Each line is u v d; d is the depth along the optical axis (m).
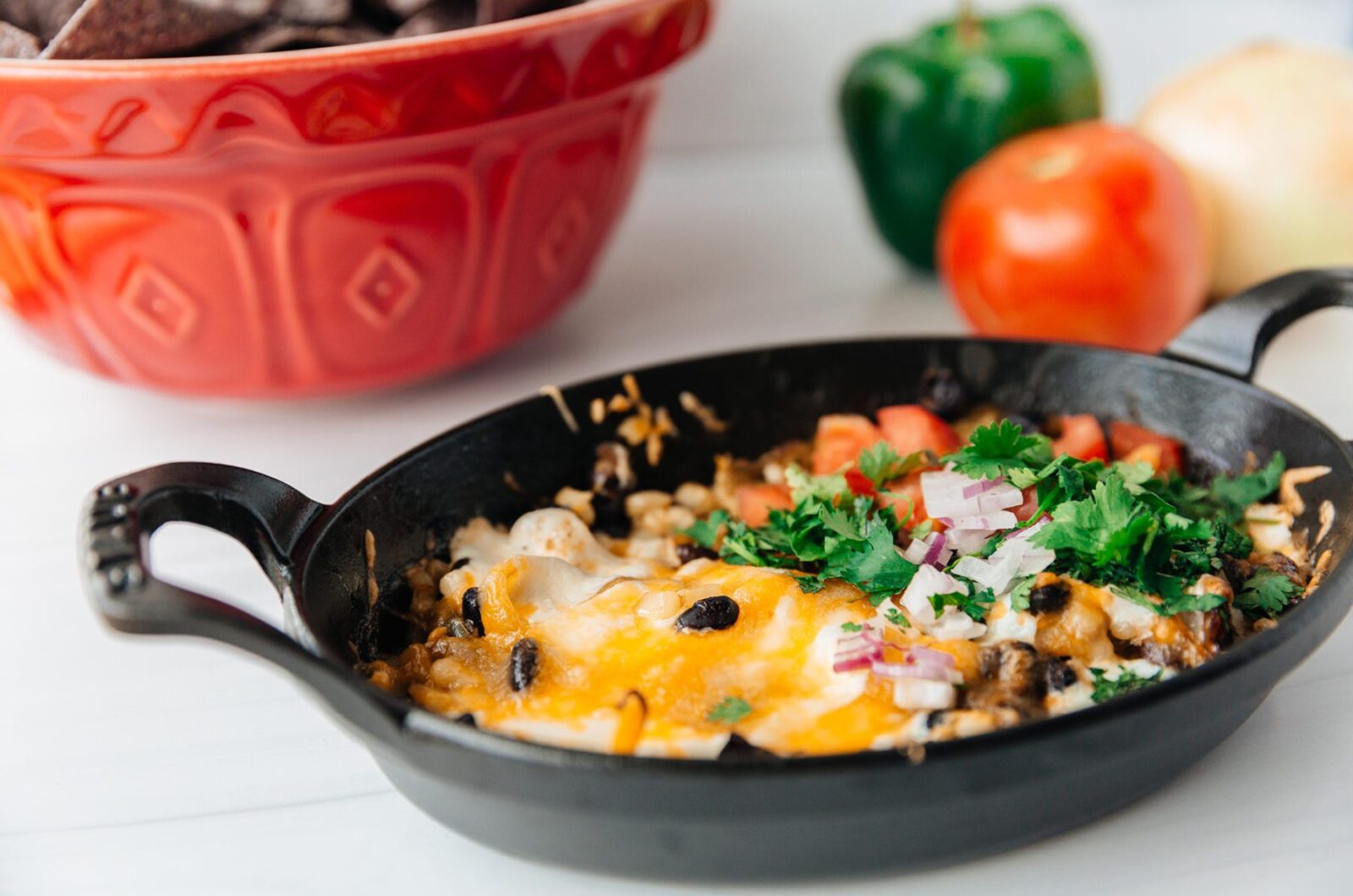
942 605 0.46
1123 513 0.47
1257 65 0.65
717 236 0.75
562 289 0.61
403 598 0.49
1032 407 0.53
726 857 0.43
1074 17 0.87
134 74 0.51
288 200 0.54
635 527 0.53
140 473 0.45
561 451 0.52
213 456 0.59
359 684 0.42
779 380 0.54
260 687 0.51
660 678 0.45
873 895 0.44
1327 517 0.48
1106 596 0.46
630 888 0.45
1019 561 0.47
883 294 0.69
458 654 0.47
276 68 0.51
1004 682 0.45
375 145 0.54
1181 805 0.46
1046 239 0.60
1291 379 0.61
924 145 0.68
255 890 0.45
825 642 0.46
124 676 0.52
